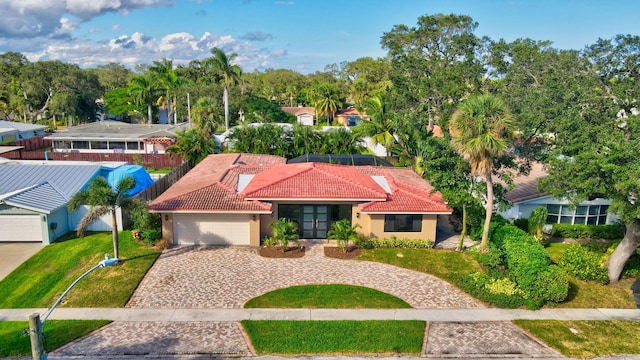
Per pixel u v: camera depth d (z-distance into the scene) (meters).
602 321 18.38
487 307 19.31
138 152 54.62
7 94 81.31
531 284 19.58
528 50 43.38
